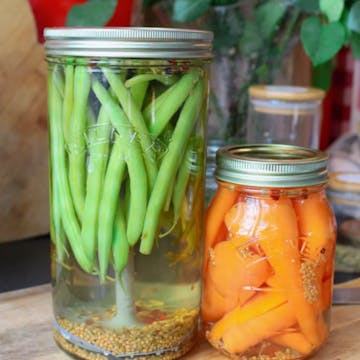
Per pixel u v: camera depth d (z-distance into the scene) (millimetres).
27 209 745
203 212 504
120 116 428
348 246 661
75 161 445
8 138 714
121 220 447
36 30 707
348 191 682
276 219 457
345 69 975
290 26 682
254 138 700
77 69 430
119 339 467
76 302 478
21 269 659
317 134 732
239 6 656
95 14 660
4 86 701
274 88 687
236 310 475
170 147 443
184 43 426
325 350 502
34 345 500
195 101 450
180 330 483
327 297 489
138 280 464
